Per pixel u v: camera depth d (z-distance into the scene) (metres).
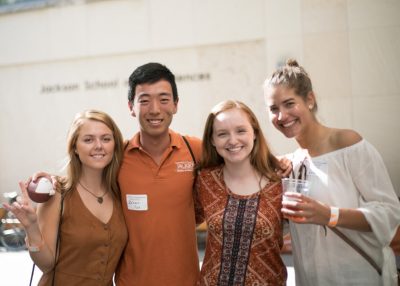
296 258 2.44
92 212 2.55
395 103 6.71
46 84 8.83
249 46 7.52
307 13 7.11
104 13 8.34
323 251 2.29
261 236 2.29
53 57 8.70
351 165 2.22
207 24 7.72
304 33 7.12
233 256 2.30
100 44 8.39
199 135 7.84
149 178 2.62
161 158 2.68
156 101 2.58
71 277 2.49
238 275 2.28
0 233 7.29
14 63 8.94
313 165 2.31
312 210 2.03
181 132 7.93
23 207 2.29
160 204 2.59
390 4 6.71
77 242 2.47
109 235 2.52
